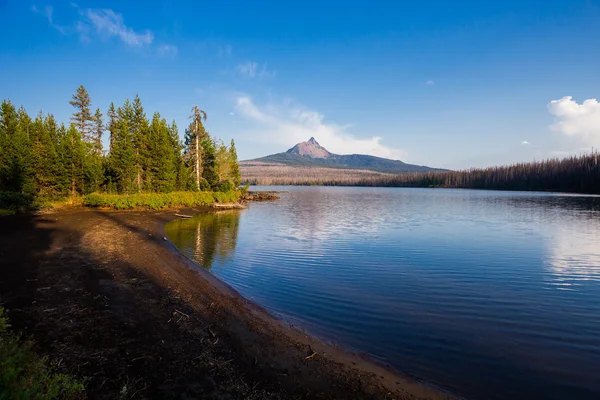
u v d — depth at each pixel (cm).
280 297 1169
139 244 1830
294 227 3041
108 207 3844
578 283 1398
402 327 934
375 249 2073
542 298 1205
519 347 825
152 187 4725
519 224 3403
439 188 18400
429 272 1550
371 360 746
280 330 875
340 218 3869
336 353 770
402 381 666
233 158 7350
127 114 5028
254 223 3297
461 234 2734
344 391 620
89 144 5012
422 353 787
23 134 3700
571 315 1046
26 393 374
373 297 1188
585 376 699
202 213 4253
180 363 655
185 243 2155
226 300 1076
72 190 4109
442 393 632
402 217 4025
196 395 557
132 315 861
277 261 1714
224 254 1850
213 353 711
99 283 1094
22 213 2945
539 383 671
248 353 729
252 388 599
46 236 1883
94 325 779
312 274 1484
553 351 808
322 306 1088
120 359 643
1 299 890
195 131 5391
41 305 872
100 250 1593
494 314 1045
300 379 648
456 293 1250
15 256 1377
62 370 577
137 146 4603
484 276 1492
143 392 548
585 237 2623
